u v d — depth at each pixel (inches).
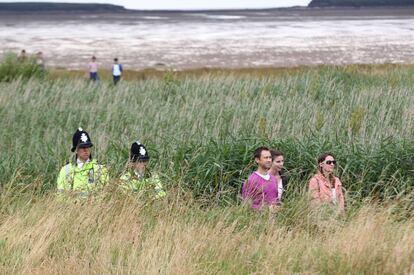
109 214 1176.8
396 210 1368.1
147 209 1239.5
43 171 1649.9
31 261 986.1
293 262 1011.3
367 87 2984.7
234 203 1445.6
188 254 1010.1
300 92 2869.1
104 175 1346.0
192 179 1574.8
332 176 1368.1
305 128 1941.4
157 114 2240.4
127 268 966.4
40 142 1946.4
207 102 2568.9
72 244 1064.8
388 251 1010.7
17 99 2778.1
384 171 1594.5
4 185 1439.5
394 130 1920.5
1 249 1025.5
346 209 1360.7
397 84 3169.3
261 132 1862.7
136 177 1323.8
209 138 1776.6
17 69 4146.2
